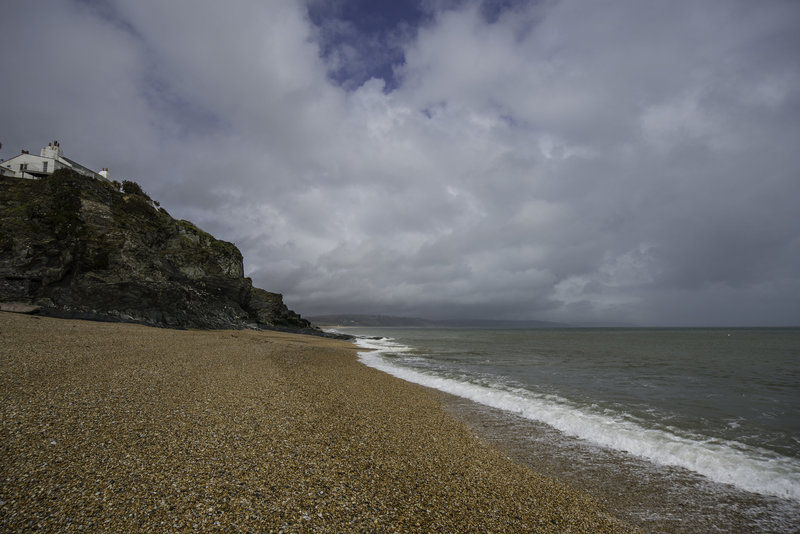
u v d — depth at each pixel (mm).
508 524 6691
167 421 9234
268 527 5457
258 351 26156
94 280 35656
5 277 30828
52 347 16875
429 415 13984
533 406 16062
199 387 13062
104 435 7980
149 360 16953
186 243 53562
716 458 10594
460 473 8750
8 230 32344
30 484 5887
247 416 10375
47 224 34719
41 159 48469
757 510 7996
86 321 31359
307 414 11430
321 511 6086
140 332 28234
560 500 7984
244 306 61156
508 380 23188
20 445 7133
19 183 36375
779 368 30219
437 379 22953
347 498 6641
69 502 5535
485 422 13711
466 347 55969
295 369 20516
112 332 25547
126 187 56688
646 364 32812
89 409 9430
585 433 12609
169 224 52594
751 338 87688
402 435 10992
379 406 14305
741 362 34875
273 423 10070
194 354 20562
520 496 7938
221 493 6191
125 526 5133
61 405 9477
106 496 5773
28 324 22859
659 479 9328
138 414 9484
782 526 7430
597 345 61344
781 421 14359
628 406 16516
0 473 6102
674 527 7273
